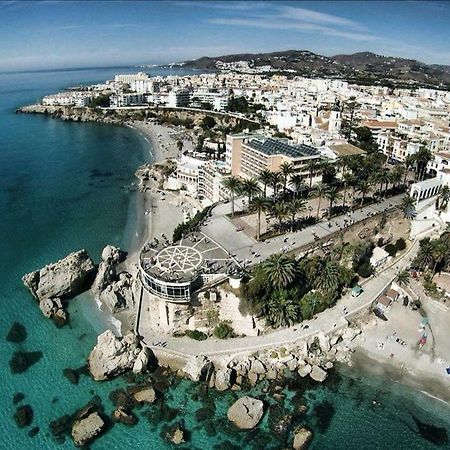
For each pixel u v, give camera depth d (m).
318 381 95.75
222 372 95.44
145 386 94.88
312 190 164.50
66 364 100.94
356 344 106.19
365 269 126.75
